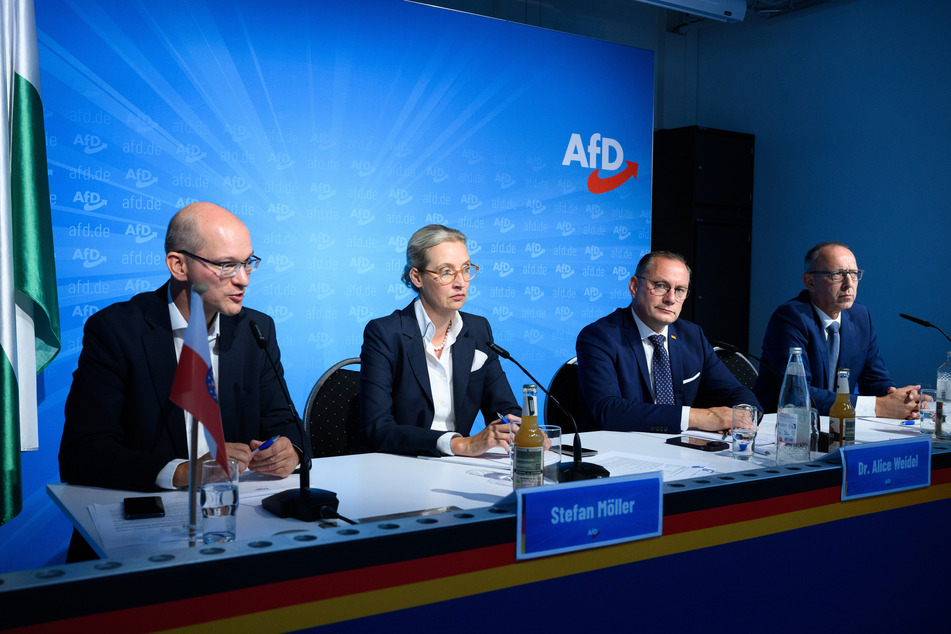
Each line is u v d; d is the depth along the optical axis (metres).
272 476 1.53
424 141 4.10
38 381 3.09
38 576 0.77
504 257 4.37
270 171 3.67
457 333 2.23
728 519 1.23
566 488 1.07
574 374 2.63
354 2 3.86
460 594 0.99
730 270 5.23
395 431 1.83
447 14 4.14
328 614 0.90
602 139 4.70
